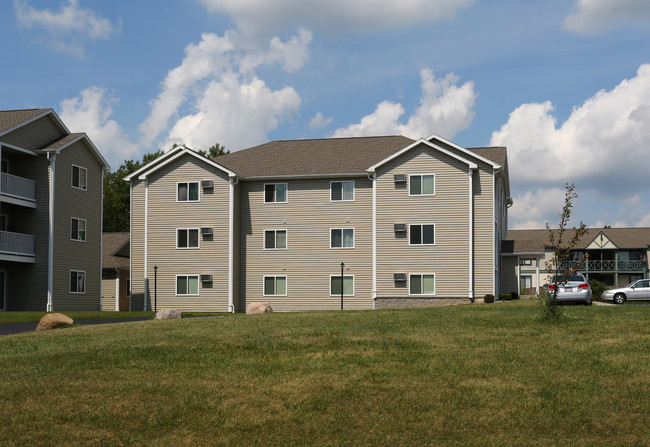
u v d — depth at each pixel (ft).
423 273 129.49
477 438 31.24
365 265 135.03
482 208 129.08
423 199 130.52
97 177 136.36
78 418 33.81
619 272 214.28
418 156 131.23
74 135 128.26
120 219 258.16
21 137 118.52
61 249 124.06
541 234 232.12
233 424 33.32
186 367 43.80
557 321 58.85
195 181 139.74
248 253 140.15
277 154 149.18
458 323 60.03
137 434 32.04
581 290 98.22
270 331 56.49
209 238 138.51
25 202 119.14
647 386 38.01
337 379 40.27
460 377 40.42
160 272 139.95
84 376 41.60
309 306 136.87
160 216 140.77
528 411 34.53
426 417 33.88
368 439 31.30
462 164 129.49
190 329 60.80
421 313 70.18
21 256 117.80
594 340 50.16
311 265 137.39
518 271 141.79
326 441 31.19
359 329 56.80
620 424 32.65
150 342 52.44
